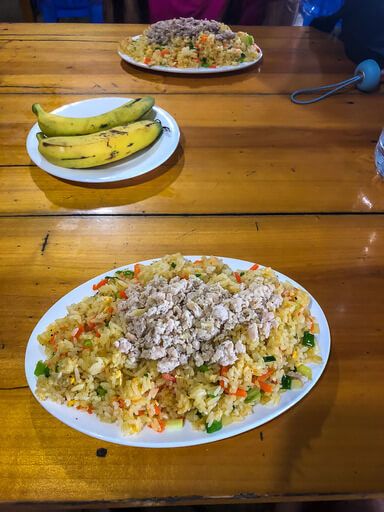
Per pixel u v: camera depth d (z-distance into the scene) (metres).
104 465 0.58
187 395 0.59
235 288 0.68
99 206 0.98
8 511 0.57
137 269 0.76
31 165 1.08
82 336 0.63
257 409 0.61
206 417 0.59
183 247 0.88
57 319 0.69
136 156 1.09
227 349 0.60
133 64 1.47
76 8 2.59
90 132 1.08
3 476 0.57
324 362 0.66
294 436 0.62
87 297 0.72
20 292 0.79
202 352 0.62
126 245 0.88
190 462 0.58
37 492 0.56
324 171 1.10
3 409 0.63
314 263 0.87
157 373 0.60
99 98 1.26
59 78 1.41
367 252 0.89
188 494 0.56
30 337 0.68
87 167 1.03
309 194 1.03
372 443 0.61
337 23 1.74
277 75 1.48
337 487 0.57
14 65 1.46
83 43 1.61
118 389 0.60
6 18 2.95
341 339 0.74
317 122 1.26
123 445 0.59
